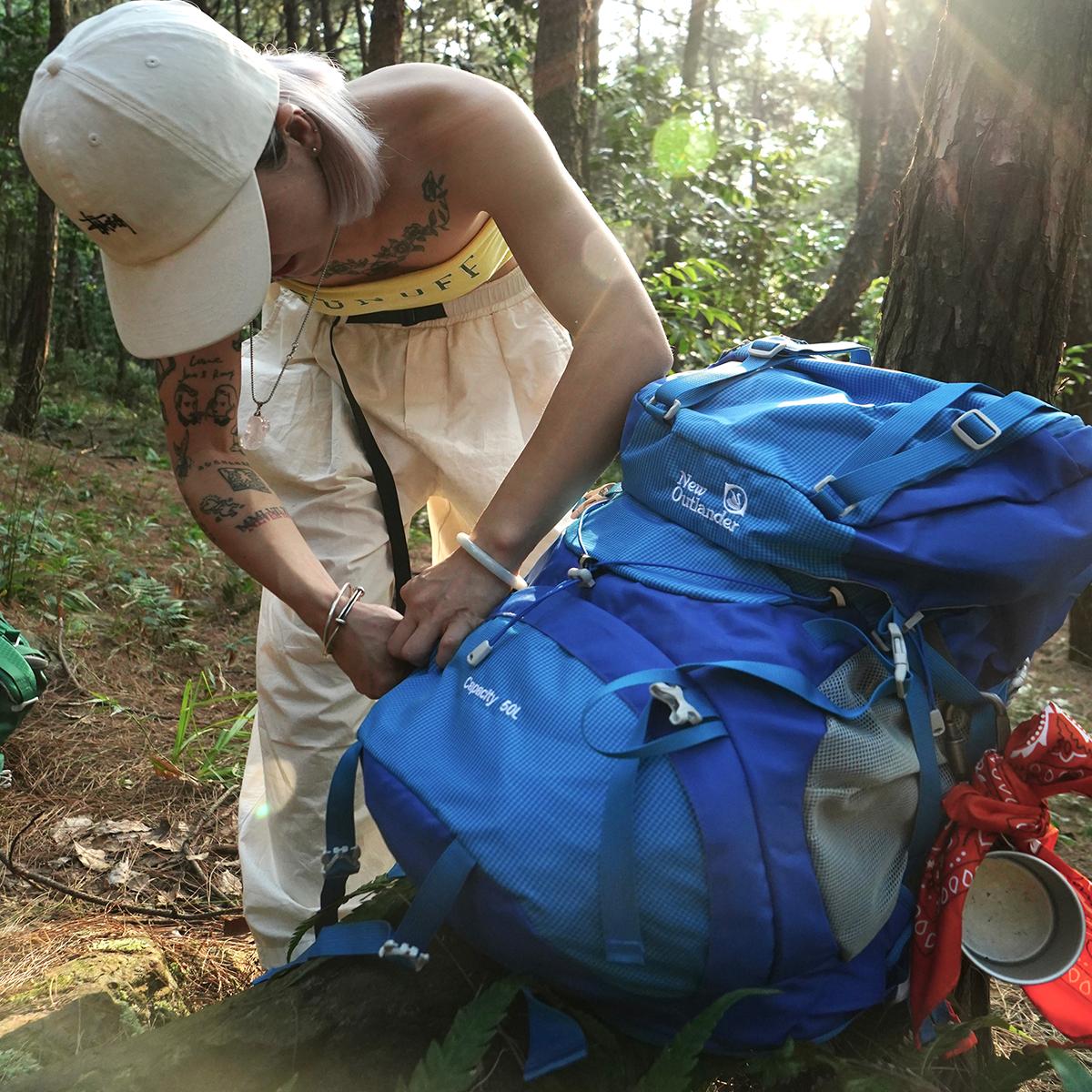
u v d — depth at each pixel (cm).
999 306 180
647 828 98
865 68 1448
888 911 111
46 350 902
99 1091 115
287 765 184
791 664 106
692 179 852
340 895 131
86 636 388
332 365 184
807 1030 108
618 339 136
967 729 121
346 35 1891
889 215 860
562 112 604
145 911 224
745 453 115
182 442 154
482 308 178
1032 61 174
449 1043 104
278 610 182
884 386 124
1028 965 116
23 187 1364
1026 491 109
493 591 131
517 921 100
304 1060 118
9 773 279
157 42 120
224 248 125
